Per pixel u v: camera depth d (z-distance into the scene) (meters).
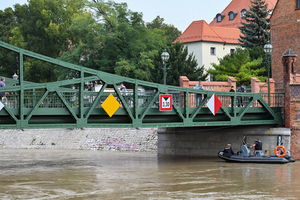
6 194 25.17
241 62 59.34
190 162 36.88
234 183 27.92
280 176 30.06
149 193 25.19
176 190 25.94
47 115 27.78
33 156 44.06
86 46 65.31
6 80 37.44
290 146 37.81
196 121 34.56
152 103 31.05
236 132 39.69
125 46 64.31
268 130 38.38
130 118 30.42
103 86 29.02
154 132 46.53
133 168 34.03
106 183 28.08
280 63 52.12
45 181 28.94
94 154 44.66
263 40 71.12
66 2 77.75
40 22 75.94
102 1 65.25
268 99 37.97
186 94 32.94
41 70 75.12
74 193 25.28
